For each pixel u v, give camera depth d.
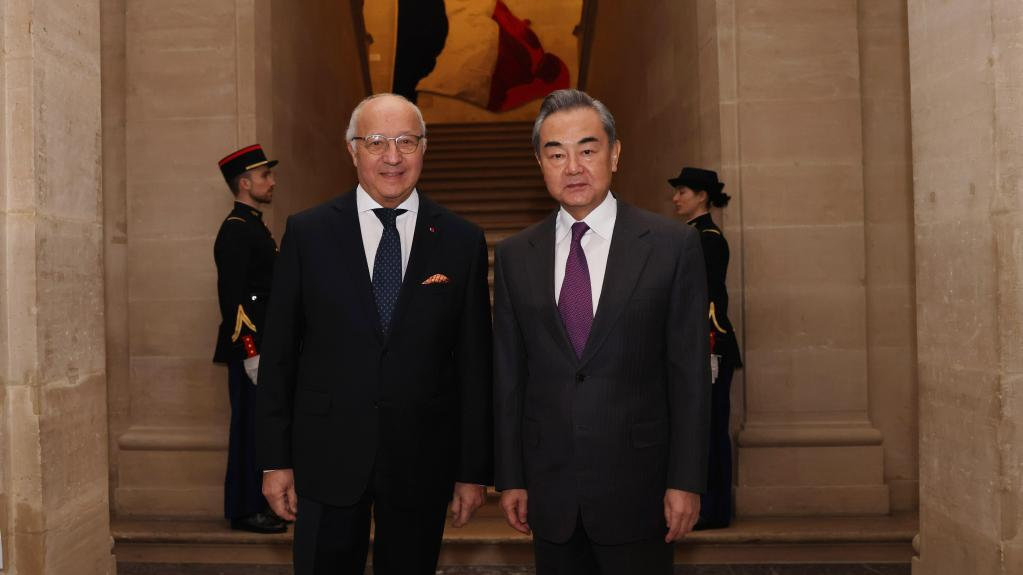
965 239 1.96
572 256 2.01
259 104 4.32
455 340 2.26
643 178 6.20
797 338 4.14
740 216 4.15
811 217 4.14
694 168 4.27
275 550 3.80
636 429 1.92
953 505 2.03
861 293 4.14
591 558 2.03
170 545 3.82
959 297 1.99
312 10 5.88
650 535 1.94
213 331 4.23
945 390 2.05
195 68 4.25
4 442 1.99
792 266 4.14
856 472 4.11
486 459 2.22
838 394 4.14
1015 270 1.83
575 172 1.92
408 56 12.47
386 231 2.19
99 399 2.26
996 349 1.85
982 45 1.88
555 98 1.96
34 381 1.98
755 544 3.72
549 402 1.95
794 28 4.14
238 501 3.81
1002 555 1.85
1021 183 1.82
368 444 2.10
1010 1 1.82
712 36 4.26
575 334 1.97
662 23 5.50
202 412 4.23
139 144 4.26
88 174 2.22
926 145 2.11
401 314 2.13
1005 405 1.84
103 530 2.27
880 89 4.24
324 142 6.28
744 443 4.09
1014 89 1.82
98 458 2.25
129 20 4.27
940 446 2.08
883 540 3.72
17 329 1.98
